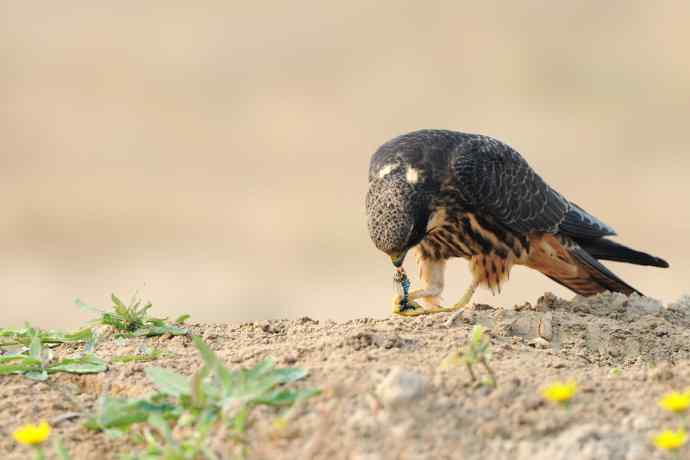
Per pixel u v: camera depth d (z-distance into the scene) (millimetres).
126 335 6840
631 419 4957
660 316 7562
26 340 6719
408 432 4754
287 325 7023
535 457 4633
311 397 5105
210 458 4680
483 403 5035
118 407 5164
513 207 8500
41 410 5648
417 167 8234
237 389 5023
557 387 4816
